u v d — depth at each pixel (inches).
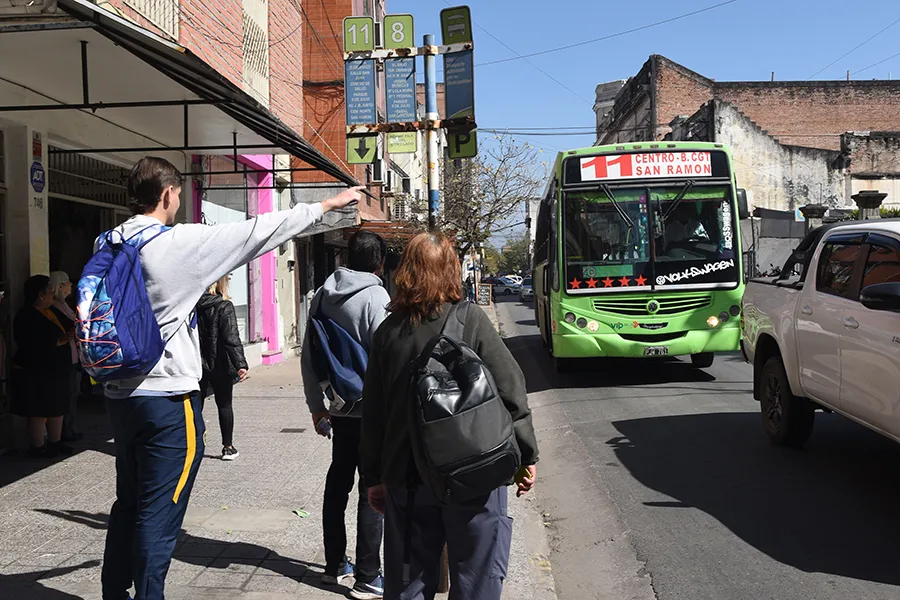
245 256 125.6
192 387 129.2
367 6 911.0
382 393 118.3
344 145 789.9
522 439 113.5
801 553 192.7
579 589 186.4
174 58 186.9
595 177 462.6
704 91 1647.4
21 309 273.9
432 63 466.6
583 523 231.8
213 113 311.1
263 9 536.4
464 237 957.2
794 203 1432.1
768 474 259.6
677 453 295.3
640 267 453.4
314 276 791.1
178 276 121.4
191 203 447.8
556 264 462.9
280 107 581.6
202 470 266.7
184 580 169.0
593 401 420.2
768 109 1628.9
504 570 113.8
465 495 103.6
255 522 210.1
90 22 159.6
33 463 270.1
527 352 709.9
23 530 200.8
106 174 382.3
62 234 343.3
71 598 157.4
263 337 613.0
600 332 453.1
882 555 189.0
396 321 117.5
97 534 197.9
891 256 219.5
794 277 290.5
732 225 458.6
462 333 114.6
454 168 981.8
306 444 308.8
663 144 465.7
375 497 124.0
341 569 168.2
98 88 272.5
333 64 790.5
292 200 668.1
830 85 1612.9
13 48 220.5
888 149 1430.9
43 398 273.6
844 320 233.6
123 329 116.0
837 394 239.8
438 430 102.8
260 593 162.4
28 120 291.0
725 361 584.4
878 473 256.4
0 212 289.4
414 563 112.8
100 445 299.1
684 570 187.0
